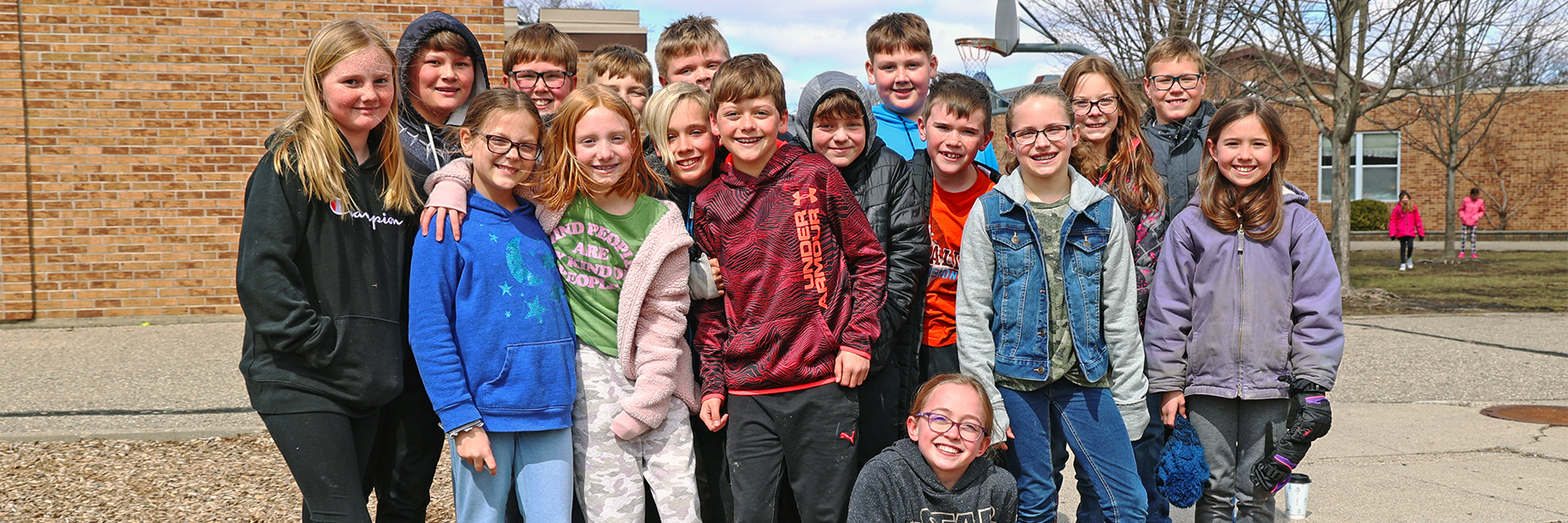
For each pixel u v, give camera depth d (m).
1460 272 17.70
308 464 2.48
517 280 2.74
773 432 2.95
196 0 9.12
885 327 3.09
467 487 2.73
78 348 7.91
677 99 3.11
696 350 3.08
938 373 3.39
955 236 3.44
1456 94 22.03
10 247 8.97
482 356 2.69
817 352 2.91
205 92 9.23
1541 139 27.22
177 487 4.43
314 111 2.54
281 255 2.43
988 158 4.03
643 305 2.92
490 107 2.73
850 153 3.22
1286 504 4.20
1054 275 3.14
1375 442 5.46
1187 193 3.78
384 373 2.60
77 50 8.97
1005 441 3.19
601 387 2.89
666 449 2.95
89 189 9.10
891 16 4.34
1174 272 3.30
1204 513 3.32
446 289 2.68
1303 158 28.19
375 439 2.84
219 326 9.09
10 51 8.84
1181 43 3.86
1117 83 3.52
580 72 16.47
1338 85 13.73
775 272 2.94
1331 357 3.12
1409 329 10.14
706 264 3.03
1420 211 28.11
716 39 4.42
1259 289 3.20
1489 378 7.34
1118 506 3.14
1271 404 3.23
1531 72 25.30
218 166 9.32
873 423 3.20
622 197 2.93
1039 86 3.16
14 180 8.95
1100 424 3.15
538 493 2.74
